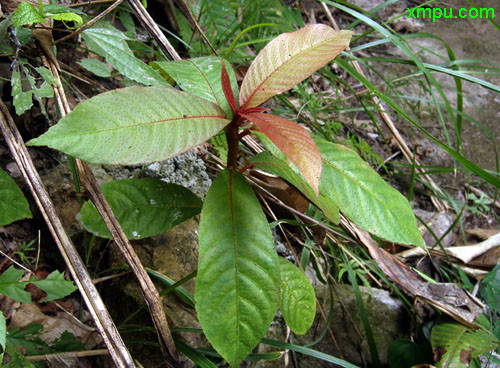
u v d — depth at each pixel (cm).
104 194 42
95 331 49
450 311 55
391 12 125
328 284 60
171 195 44
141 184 43
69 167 58
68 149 28
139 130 31
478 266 72
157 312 39
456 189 91
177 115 33
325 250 67
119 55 47
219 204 37
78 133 29
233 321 35
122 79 69
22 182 55
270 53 37
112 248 54
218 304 35
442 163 94
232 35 79
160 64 41
